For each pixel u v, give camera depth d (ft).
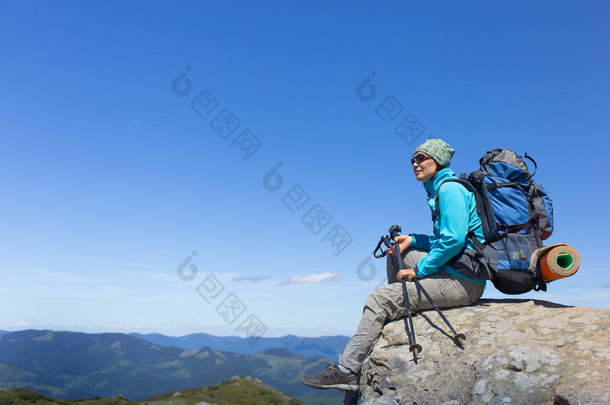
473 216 12.32
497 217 11.89
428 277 12.78
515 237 11.93
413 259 13.73
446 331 12.05
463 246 12.09
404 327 12.92
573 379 8.51
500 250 11.89
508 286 11.90
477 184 12.47
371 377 12.38
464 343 11.31
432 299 12.78
